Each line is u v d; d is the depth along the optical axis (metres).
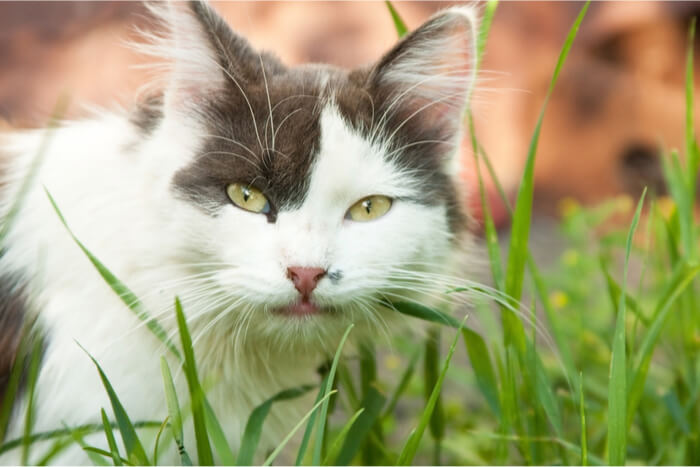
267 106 0.74
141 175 0.74
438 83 0.77
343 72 0.77
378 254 0.74
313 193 0.73
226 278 0.73
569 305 0.92
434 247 0.76
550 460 0.77
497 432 0.80
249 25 1.08
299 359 0.77
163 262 0.74
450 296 0.78
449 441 0.83
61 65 1.25
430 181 0.76
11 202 0.77
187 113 0.74
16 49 1.27
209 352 0.75
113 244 0.74
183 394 0.74
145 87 0.76
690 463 0.77
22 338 0.73
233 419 0.76
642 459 0.79
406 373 0.78
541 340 0.93
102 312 0.74
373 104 0.75
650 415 0.82
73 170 0.76
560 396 0.80
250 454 0.70
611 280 0.77
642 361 0.74
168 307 0.74
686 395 0.80
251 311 0.74
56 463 0.73
